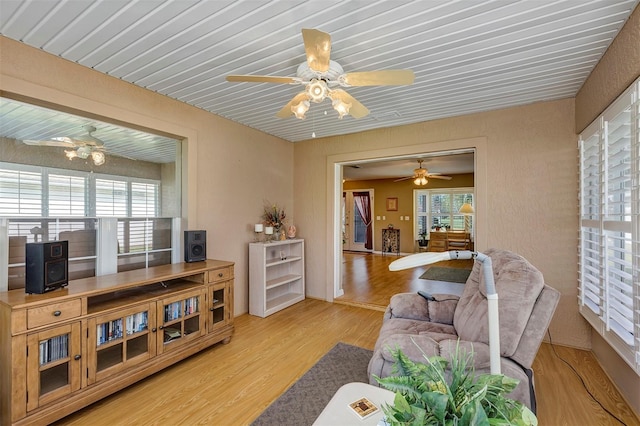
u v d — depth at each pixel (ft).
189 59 7.64
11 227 7.14
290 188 15.96
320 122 12.67
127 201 9.41
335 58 7.54
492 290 3.71
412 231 30.53
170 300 8.21
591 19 6.00
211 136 11.60
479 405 2.65
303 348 9.66
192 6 5.70
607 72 7.05
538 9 5.72
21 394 5.61
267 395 7.20
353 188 33.63
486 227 11.13
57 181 7.97
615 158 6.84
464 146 11.64
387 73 6.38
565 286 9.92
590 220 8.52
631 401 6.74
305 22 6.14
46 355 5.97
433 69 8.07
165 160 10.53
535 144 10.43
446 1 5.52
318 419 4.14
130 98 8.98
